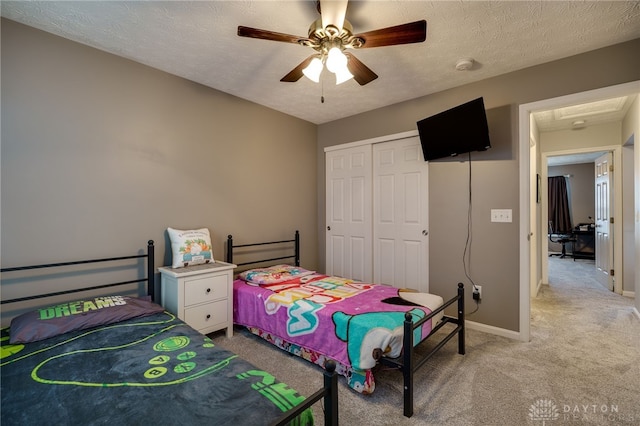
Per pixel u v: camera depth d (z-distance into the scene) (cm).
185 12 186
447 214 306
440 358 231
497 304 276
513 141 268
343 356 191
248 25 200
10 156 194
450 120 274
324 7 150
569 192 765
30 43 201
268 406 109
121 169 241
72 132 218
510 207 270
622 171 404
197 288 245
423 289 323
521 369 214
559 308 349
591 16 189
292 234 386
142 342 164
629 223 401
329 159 410
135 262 249
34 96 202
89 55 225
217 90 305
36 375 130
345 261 393
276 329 238
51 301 209
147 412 106
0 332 177
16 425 100
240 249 328
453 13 187
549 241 764
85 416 104
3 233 192
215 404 110
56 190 211
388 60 246
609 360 226
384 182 356
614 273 418
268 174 356
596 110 362
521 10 184
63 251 214
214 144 303
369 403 177
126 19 193
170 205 271
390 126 347
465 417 164
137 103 250
